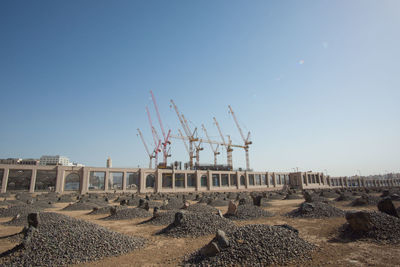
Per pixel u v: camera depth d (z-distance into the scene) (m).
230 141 143.25
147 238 12.49
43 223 12.87
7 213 20.28
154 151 134.75
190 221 13.81
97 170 62.50
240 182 99.81
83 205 26.81
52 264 8.45
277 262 8.01
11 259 8.64
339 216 16.91
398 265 7.60
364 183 157.88
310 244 9.72
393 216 12.43
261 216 18.36
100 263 8.70
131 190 70.94
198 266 8.00
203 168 108.50
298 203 29.59
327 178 140.62
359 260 8.15
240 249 8.47
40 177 70.06
